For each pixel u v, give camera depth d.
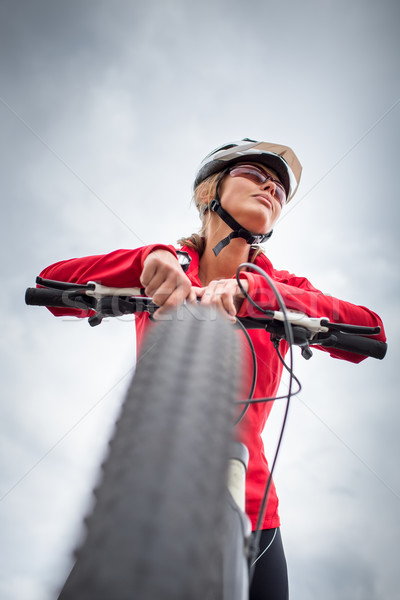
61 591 0.25
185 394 0.32
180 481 0.25
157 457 0.26
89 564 0.21
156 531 0.23
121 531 0.23
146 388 0.33
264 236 1.66
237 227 1.58
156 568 0.21
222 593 0.46
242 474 0.64
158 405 0.31
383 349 1.08
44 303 1.09
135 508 0.24
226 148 1.77
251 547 0.60
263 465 1.20
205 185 1.71
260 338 1.35
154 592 0.20
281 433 0.76
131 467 0.26
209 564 0.23
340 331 1.05
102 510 0.24
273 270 1.69
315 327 1.01
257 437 1.23
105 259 1.17
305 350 1.01
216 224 1.65
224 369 0.38
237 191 1.60
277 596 1.18
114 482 0.26
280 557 1.24
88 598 0.20
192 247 1.68
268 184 1.61
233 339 0.46
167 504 0.24
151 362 0.37
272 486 1.22
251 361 1.23
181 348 0.39
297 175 1.77
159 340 0.42
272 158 1.65
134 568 0.21
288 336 0.74
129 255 1.15
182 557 0.22
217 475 0.27
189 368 0.36
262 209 1.57
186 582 0.21
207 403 0.32
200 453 0.28
